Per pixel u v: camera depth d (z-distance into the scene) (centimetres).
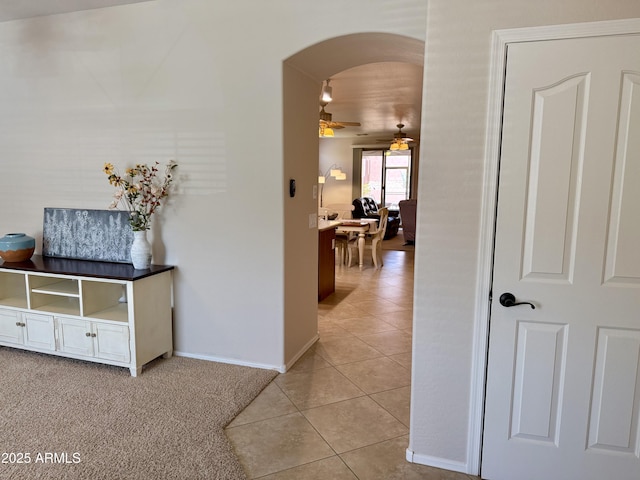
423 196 202
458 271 201
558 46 178
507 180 190
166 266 328
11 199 378
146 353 308
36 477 197
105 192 345
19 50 352
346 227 693
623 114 175
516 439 201
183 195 321
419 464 216
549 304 190
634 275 180
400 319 444
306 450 224
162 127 320
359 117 829
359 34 269
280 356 315
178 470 204
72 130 346
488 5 185
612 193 179
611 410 189
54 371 306
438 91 196
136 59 320
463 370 206
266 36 289
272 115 294
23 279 357
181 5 304
